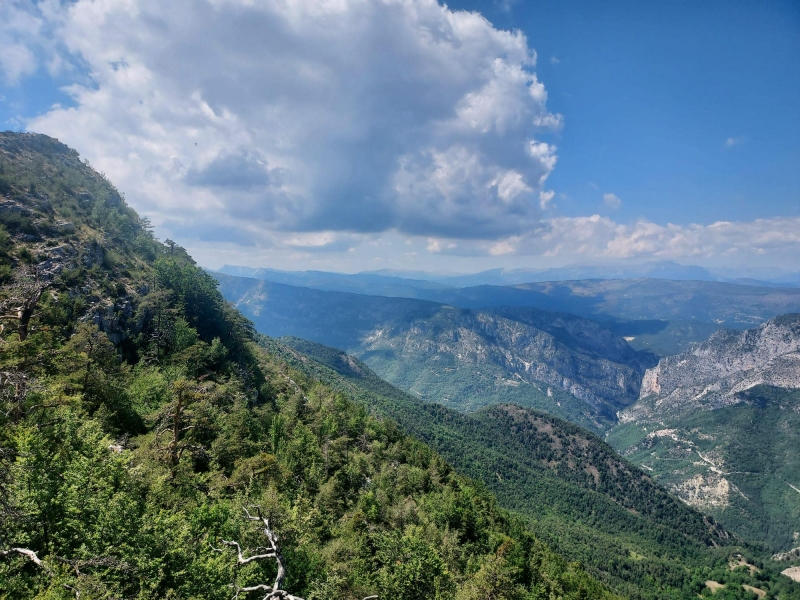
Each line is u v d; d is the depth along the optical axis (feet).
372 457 383.45
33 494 85.61
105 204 468.34
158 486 121.39
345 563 155.33
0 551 74.18
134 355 319.88
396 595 149.69
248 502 135.54
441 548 243.19
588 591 342.03
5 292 167.12
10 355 138.00
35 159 462.60
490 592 177.88
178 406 173.27
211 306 426.92
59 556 80.12
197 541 104.78
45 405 121.08
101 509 89.10
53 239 327.67
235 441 218.59
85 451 110.22
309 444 288.30
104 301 310.45
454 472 522.06
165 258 418.10
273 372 472.44
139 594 78.02
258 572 116.57
